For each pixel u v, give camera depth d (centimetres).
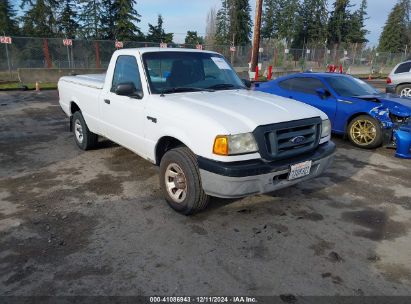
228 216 402
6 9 4294
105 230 367
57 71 1817
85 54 2145
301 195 465
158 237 355
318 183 510
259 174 338
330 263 318
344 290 283
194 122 358
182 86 458
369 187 499
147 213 405
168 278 293
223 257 323
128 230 368
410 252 339
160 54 468
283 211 418
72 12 4344
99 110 543
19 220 385
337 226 386
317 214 412
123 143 504
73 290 278
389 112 671
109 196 450
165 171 404
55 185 484
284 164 353
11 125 848
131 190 469
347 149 698
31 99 1257
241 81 533
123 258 319
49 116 963
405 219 406
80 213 404
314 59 3369
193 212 392
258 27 1559
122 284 285
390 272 307
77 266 307
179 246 340
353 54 3691
